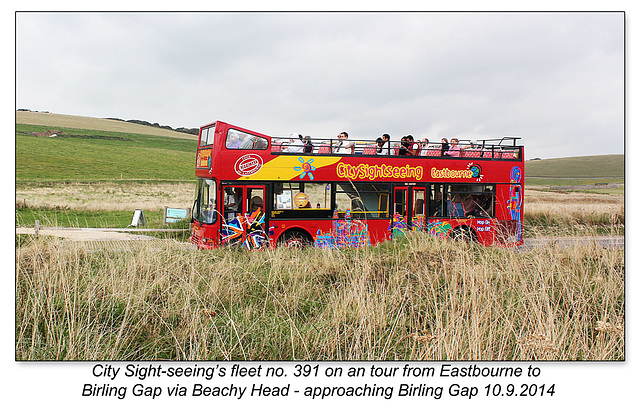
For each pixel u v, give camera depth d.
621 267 10.26
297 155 15.77
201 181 16.03
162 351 7.42
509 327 7.57
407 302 8.80
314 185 15.90
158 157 108.12
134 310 8.39
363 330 7.55
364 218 16.27
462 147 18.19
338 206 16.08
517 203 18.30
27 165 80.00
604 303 8.71
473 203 17.73
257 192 15.42
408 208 16.86
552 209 27.59
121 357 7.23
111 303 8.56
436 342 7.23
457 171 17.47
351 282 9.38
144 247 11.94
